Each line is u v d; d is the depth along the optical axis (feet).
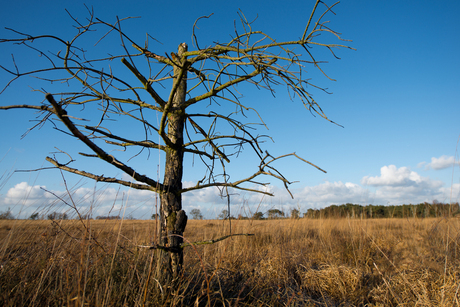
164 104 7.14
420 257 14.28
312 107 7.05
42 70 5.76
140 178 6.79
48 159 6.50
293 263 13.76
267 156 7.13
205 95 7.60
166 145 7.65
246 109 8.18
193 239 13.48
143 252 8.63
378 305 9.91
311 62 6.35
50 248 8.23
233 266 10.68
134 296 6.47
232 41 7.01
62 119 4.77
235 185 7.60
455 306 8.98
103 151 5.92
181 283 7.31
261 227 18.99
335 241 18.93
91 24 5.93
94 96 7.07
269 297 9.35
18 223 9.09
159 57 8.03
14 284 6.96
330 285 11.53
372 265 14.60
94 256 7.66
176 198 7.57
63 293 6.18
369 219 23.48
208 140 7.52
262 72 7.06
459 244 14.57
